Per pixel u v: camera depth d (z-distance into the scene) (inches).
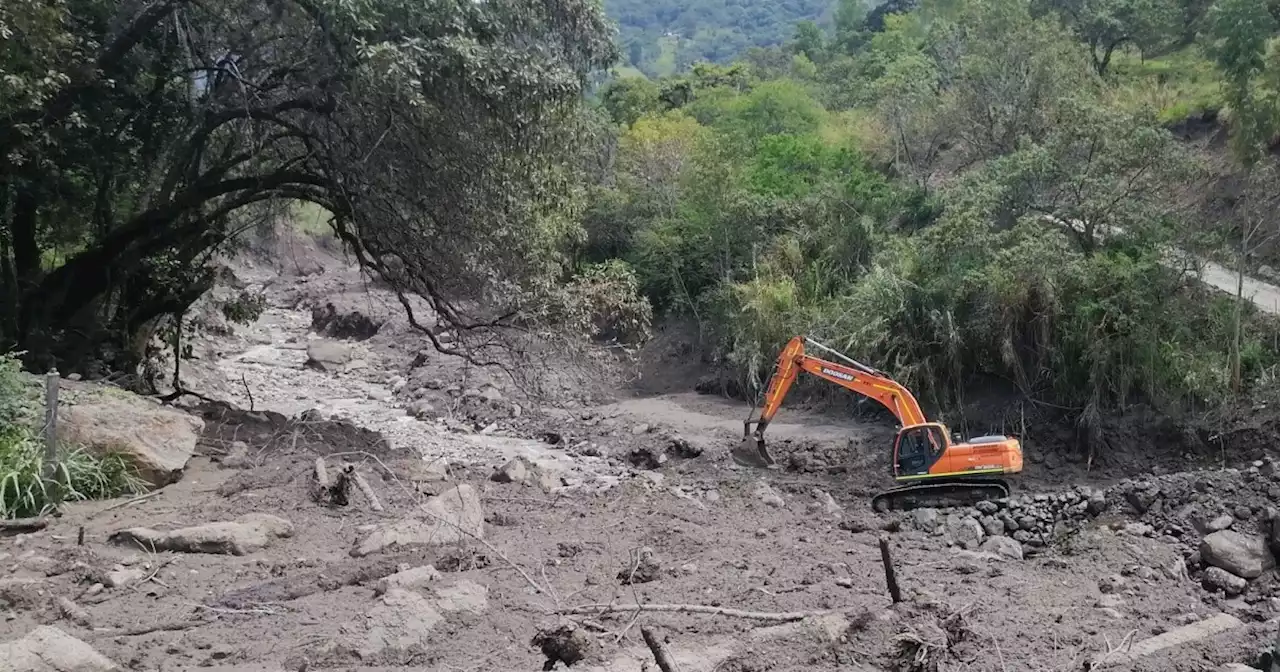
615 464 769.6
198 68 652.7
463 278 668.1
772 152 1175.0
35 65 516.1
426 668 236.7
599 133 794.2
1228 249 772.0
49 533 342.0
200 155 704.4
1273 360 717.9
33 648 215.3
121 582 290.8
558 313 698.2
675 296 1088.8
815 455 756.0
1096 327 727.7
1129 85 1196.5
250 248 1100.5
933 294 798.5
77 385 482.0
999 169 859.4
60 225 689.6
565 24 647.8
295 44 628.1
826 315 911.0
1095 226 801.6
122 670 223.6
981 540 566.3
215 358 1168.8
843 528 526.6
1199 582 503.8
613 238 1212.5
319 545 351.9
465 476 564.7
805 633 268.7
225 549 331.9
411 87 532.7
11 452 375.9
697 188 1095.0
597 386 1003.9
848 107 1603.1
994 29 1085.1
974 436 772.6
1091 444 714.8
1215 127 1039.6
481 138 602.5
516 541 381.1
